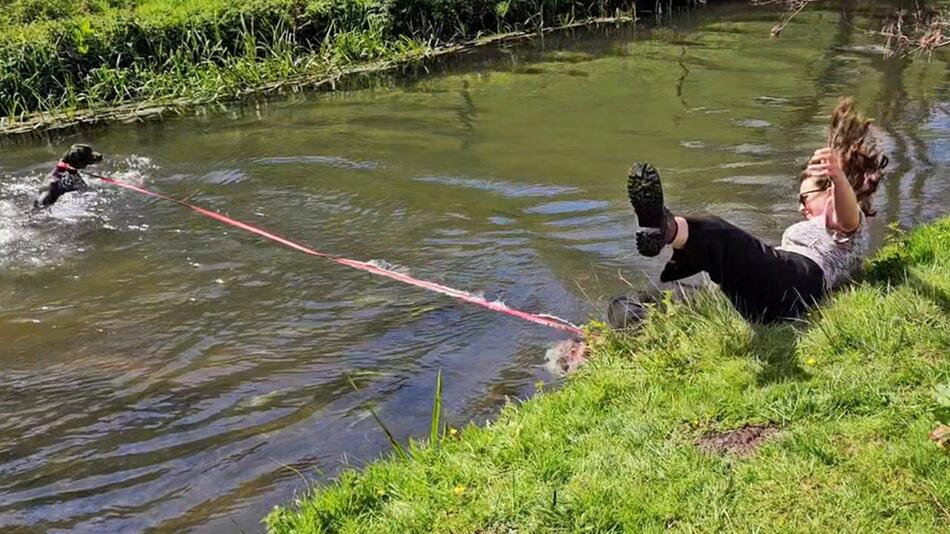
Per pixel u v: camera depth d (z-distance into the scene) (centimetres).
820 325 436
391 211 779
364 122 1085
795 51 1305
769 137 918
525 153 923
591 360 469
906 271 491
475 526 337
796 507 320
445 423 456
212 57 1346
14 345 577
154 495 417
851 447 347
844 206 473
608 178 828
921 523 303
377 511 360
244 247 720
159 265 693
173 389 513
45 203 832
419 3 1496
